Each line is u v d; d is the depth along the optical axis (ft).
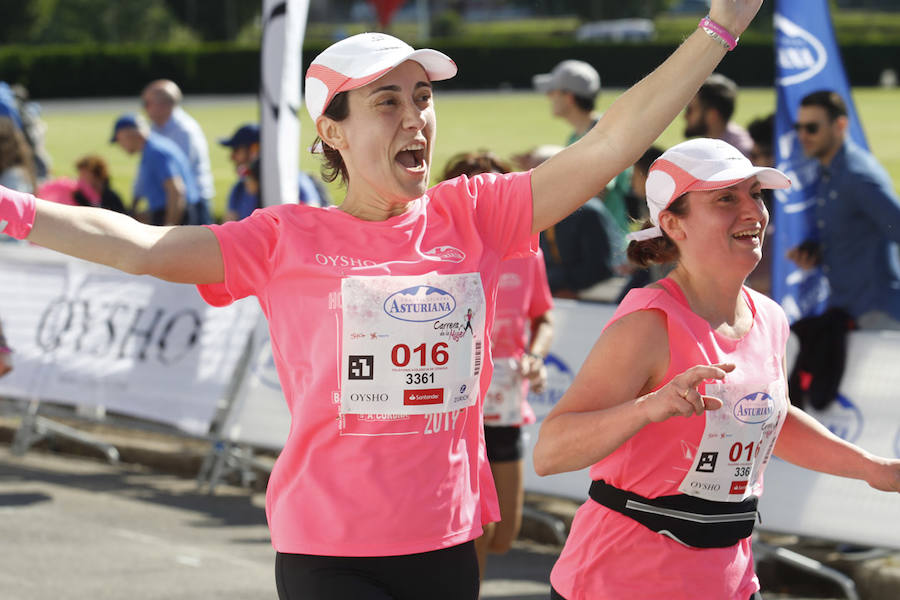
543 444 21.98
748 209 22.13
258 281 20.71
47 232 19.15
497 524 38.34
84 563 43.27
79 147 211.61
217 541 46.62
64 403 59.00
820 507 41.37
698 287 22.45
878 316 43.24
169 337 56.85
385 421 20.20
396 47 20.36
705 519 21.79
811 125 43.27
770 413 22.11
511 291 38.04
